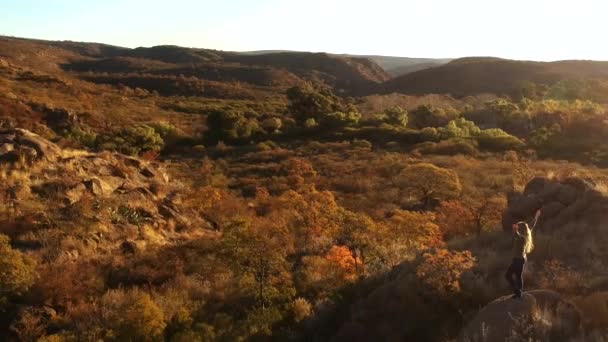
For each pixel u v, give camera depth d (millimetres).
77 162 22078
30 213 17422
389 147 57000
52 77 103250
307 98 77688
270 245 15469
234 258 15125
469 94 144625
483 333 6531
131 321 11555
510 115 70500
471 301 9281
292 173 42094
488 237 13055
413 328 9117
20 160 20062
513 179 34438
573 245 10828
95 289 14234
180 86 153250
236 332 11742
